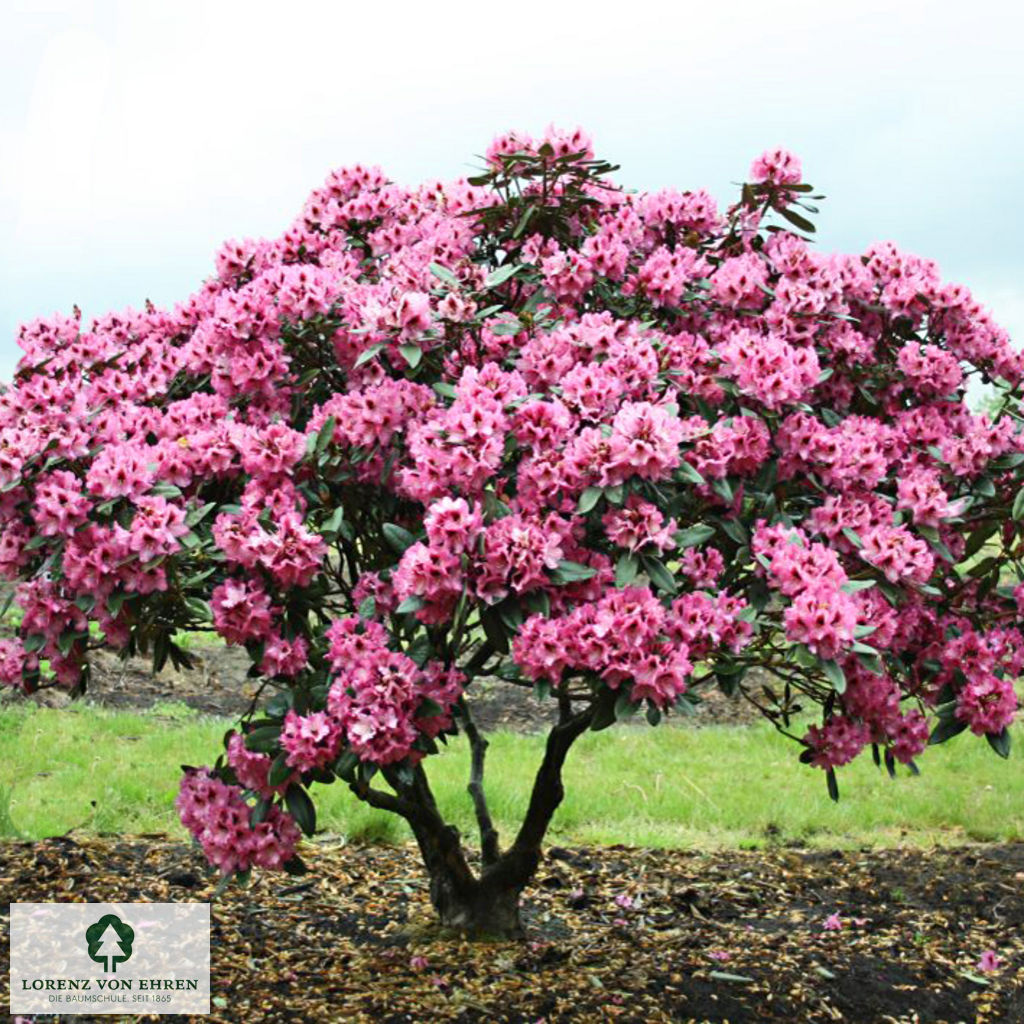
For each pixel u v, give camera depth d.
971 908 5.91
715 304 4.55
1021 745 9.00
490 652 4.09
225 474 3.98
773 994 4.73
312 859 6.31
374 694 3.56
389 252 4.87
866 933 5.55
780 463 3.98
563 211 4.83
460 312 4.03
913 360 4.48
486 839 5.31
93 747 8.32
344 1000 4.49
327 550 3.75
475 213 4.73
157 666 4.08
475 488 3.57
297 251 4.89
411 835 6.80
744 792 7.89
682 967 4.97
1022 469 4.31
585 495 3.49
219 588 3.71
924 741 4.11
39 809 6.95
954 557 4.30
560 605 3.56
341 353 4.15
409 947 5.04
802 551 3.58
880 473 4.03
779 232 4.91
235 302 4.14
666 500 3.68
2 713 8.88
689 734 9.35
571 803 7.38
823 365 4.50
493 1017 4.36
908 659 4.23
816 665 3.39
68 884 5.70
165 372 4.44
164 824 6.85
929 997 4.82
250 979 4.68
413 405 3.93
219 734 8.77
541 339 4.04
